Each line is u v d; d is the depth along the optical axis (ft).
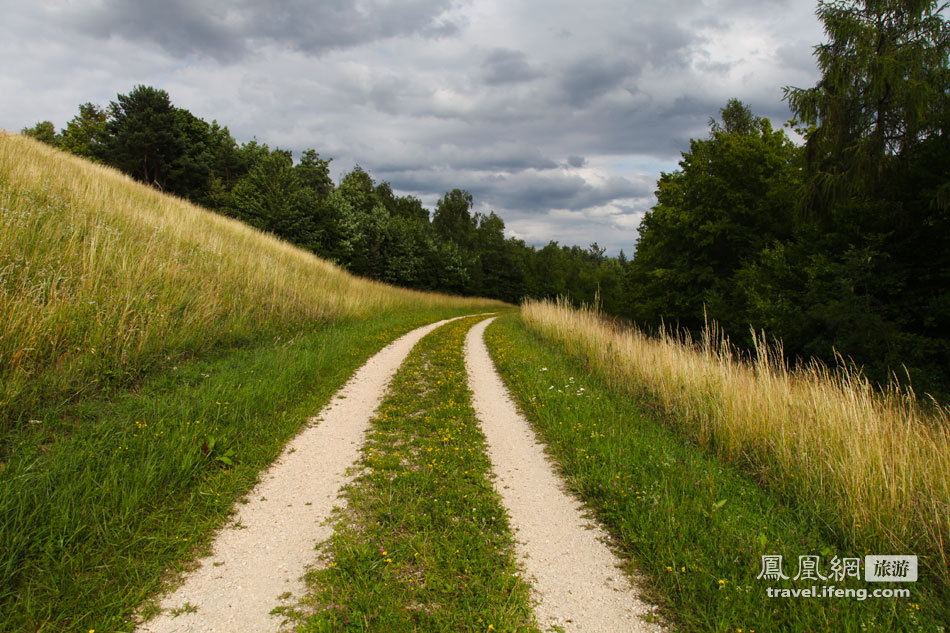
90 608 9.12
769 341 40.04
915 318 33.17
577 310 62.28
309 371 27.66
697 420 21.31
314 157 156.35
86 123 144.36
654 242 76.18
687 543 11.70
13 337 17.56
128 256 29.45
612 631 9.16
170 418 17.25
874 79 33.17
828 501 13.73
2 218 24.81
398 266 135.03
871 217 36.11
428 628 9.11
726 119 80.89
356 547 11.55
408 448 18.49
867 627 8.91
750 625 9.14
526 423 22.41
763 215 56.49
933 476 13.51
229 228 61.11
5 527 9.95
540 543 12.30
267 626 9.02
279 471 16.02
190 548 11.43
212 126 155.94
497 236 240.12
